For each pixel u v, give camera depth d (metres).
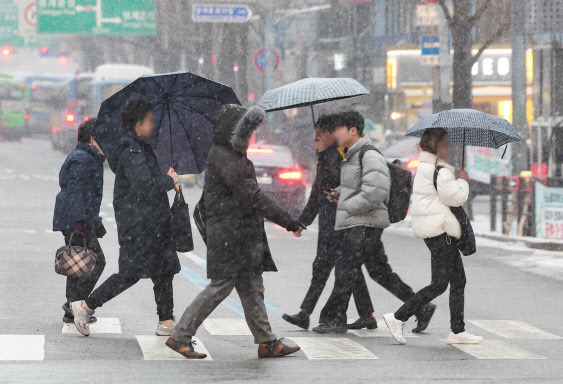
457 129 24.88
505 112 90.44
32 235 48.84
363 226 24.73
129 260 22.92
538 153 57.94
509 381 19.56
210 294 21.06
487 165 58.19
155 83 23.19
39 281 33.56
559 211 46.69
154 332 24.72
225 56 104.38
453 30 59.25
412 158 64.38
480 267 39.69
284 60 143.75
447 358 22.06
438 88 60.81
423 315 25.52
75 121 133.00
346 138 24.66
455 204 23.12
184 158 24.34
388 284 25.58
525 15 54.75
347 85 25.81
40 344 22.70
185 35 139.75
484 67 90.31
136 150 22.56
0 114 175.88
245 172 20.52
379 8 123.19
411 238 51.50
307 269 38.44
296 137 87.62
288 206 57.88
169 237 22.95
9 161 117.00
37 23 138.50
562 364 21.58
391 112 102.69
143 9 139.50
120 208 22.81
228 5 99.62
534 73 58.06
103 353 21.83
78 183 24.50
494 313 29.19
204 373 19.86
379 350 22.97
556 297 32.31
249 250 20.84
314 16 141.00
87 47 183.50
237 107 20.73
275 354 21.73
